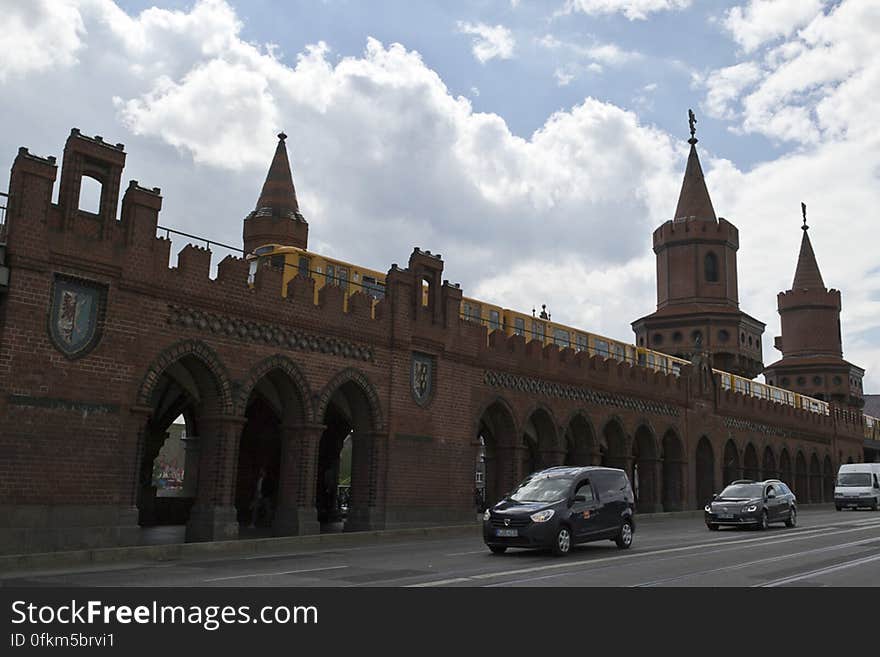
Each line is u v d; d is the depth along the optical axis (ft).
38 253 60.85
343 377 85.35
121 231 67.05
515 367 108.99
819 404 224.94
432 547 69.62
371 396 88.38
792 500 102.73
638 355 147.02
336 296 85.46
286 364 79.46
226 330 74.23
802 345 253.85
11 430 58.54
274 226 135.33
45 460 60.23
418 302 95.45
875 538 79.25
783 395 205.05
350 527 88.22
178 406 102.27
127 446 65.62
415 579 45.47
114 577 47.19
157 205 69.56
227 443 73.36
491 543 60.18
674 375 146.51
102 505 63.36
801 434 200.03
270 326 78.28
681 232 202.69
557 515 59.26
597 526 63.05
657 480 137.69
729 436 162.91
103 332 64.75
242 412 74.95
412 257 96.53
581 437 123.24
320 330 83.20
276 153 141.90
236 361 74.84
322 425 82.48
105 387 64.49
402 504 90.33
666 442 146.10
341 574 48.21
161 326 69.10
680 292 201.26
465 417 100.37
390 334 91.40
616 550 64.39
